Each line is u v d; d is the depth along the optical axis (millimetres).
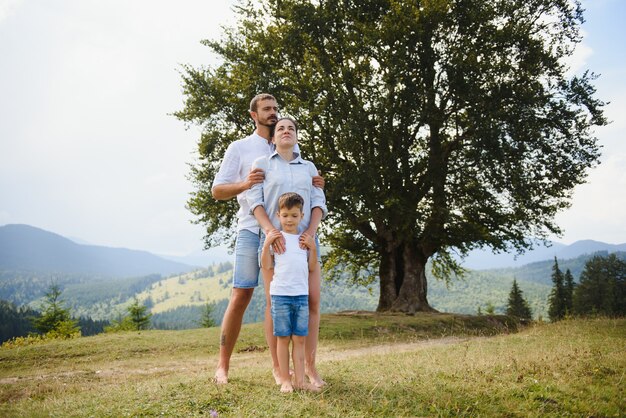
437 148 21328
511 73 19875
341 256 25797
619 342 7801
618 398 4500
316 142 20266
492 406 4137
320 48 20406
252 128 20484
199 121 21047
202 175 20797
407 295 22234
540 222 22031
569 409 4207
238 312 4777
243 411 3717
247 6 21562
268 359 10930
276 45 20453
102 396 4715
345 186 18750
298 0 20188
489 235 21094
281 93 19750
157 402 4070
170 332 17203
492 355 6531
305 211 4715
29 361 12664
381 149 19219
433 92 18953
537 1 20641
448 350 7785
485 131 18016
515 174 19094
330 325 17500
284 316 4305
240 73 20312
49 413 4188
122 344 14531
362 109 18797
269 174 4656
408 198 20688
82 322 153125
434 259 26781
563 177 20266
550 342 8492
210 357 12719
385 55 18812
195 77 20922
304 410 3760
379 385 4570
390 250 22812
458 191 21125
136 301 47844
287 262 4367
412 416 3811
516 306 88312
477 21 19078
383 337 15680
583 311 80688
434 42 19344
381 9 20203
